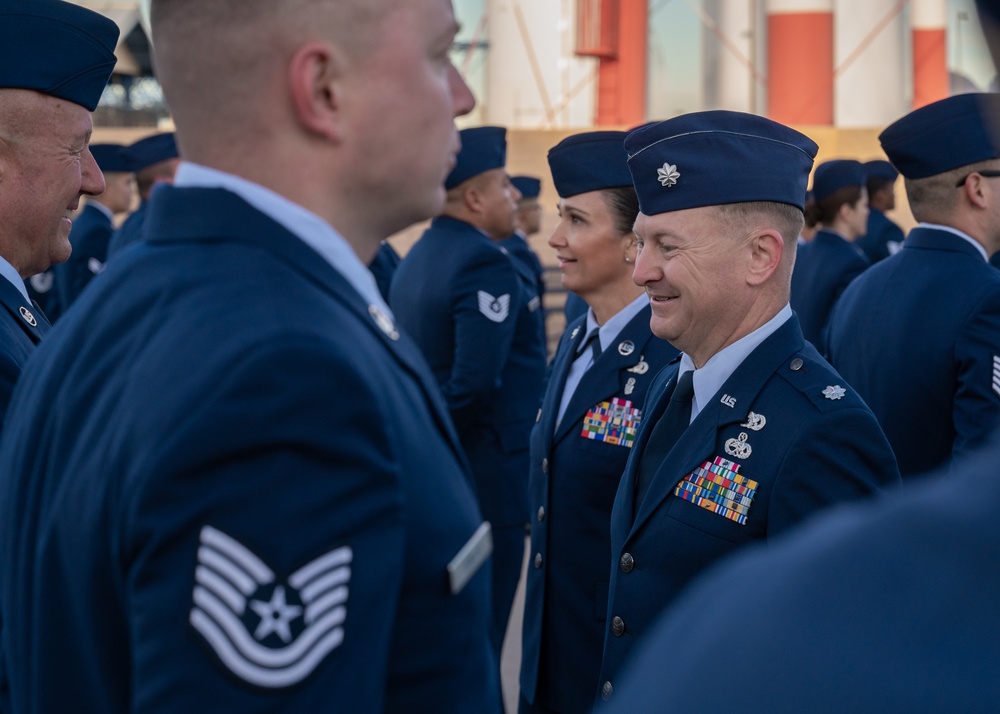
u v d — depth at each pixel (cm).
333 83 101
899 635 41
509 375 383
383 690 93
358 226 108
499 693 112
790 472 172
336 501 87
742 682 43
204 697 82
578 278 250
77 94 212
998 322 264
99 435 93
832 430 172
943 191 279
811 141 192
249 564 83
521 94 2072
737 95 2081
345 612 87
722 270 186
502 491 373
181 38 102
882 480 173
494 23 2088
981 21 44
